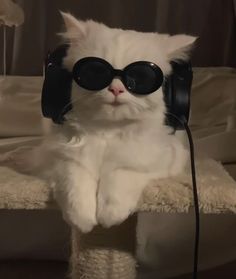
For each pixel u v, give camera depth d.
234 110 1.33
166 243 0.98
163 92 0.69
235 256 1.01
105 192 0.64
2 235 1.05
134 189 0.65
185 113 0.71
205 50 1.92
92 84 0.64
